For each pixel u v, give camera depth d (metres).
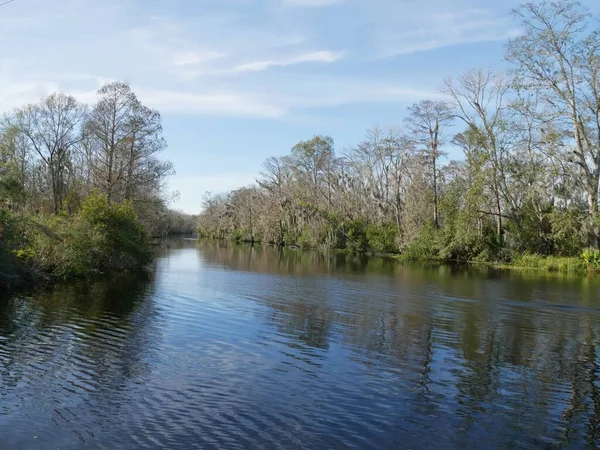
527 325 14.32
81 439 6.60
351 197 65.06
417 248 44.56
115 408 7.60
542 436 7.08
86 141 43.03
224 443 6.60
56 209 39.56
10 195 20.66
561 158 34.94
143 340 11.41
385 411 7.77
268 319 14.16
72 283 20.19
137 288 19.48
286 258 41.62
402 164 56.59
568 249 37.75
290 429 7.06
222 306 15.95
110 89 37.38
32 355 9.99
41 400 7.81
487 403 8.22
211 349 10.87
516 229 39.69
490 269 34.38
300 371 9.55
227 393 8.32
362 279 25.47
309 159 72.00
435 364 10.27
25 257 19.53
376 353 10.97
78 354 10.18
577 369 10.16
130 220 26.39
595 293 21.22
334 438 6.83
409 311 16.11
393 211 60.06
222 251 50.12
